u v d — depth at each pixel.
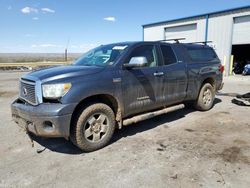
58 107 3.60
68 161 3.71
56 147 4.27
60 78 3.74
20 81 4.28
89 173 3.32
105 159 3.74
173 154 3.86
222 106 7.36
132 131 5.05
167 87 5.28
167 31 23.06
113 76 4.23
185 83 5.79
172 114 6.41
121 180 3.12
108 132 4.22
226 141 4.38
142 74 4.71
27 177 3.25
